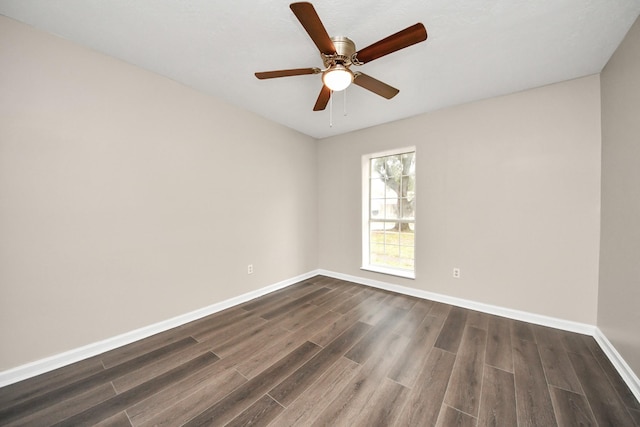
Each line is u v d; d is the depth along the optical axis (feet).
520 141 7.91
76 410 4.48
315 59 6.41
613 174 5.96
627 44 5.28
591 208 6.93
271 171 10.77
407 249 10.96
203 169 8.30
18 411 4.45
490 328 7.45
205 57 6.34
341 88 5.55
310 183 12.92
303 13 3.79
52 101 5.49
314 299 9.91
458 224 9.07
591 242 6.95
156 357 6.08
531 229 7.79
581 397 4.74
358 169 11.90
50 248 5.52
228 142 9.03
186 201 7.89
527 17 4.87
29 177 5.24
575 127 7.12
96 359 5.97
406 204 10.99
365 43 5.72
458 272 9.13
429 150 9.64
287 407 4.56
